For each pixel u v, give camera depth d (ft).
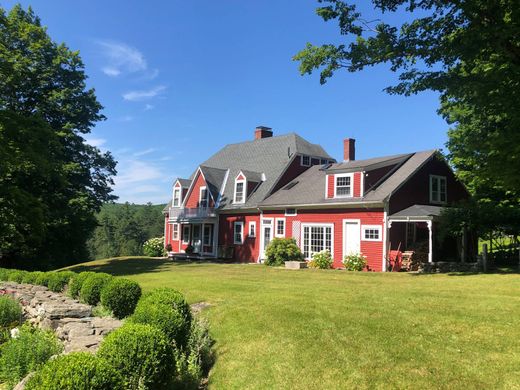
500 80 29.40
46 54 98.94
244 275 61.16
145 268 84.07
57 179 86.48
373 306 32.76
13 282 55.11
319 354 23.31
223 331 29.60
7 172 76.02
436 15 30.30
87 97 104.22
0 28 88.69
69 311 32.04
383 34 30.81
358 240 77.56
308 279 54.49
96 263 108.68
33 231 79.05
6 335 30.04
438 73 31.24
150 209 347.77
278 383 20.92
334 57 32.35
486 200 77.92
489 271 60.08
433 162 85.30
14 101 92.17
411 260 70.28
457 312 30.04
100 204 109.70
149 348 17.90
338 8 31.35
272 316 30.91
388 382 19.75
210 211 108.99
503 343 23.32
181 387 20.83
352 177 79.77
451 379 19.57
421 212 71.10
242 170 104.83
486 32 27.45
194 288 46.44
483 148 35.17
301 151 108.47
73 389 13.00
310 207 86.28
